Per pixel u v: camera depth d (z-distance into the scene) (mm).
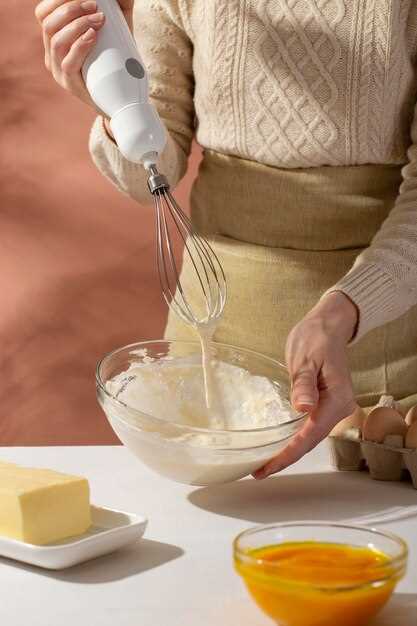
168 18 2016
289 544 1113
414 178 1818
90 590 1166
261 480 1588
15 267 3869
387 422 1584
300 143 1910
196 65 2004
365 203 1941
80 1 1657
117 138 1541
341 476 1617
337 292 1661
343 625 1023
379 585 1006
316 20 1835
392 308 1703
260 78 1896
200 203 2098
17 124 3820
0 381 3881
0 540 1217
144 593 1161
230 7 1879
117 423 1440
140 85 1562
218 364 1650
